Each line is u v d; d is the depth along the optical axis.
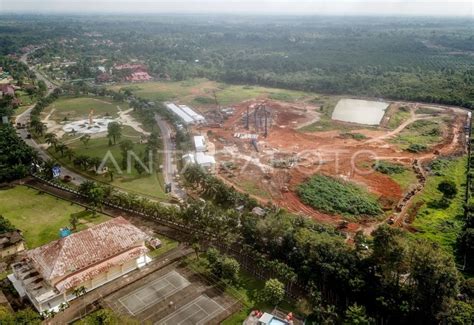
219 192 141.88
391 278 90.62
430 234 122.50
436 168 173.12
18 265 99.81
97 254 97.75
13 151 171.75
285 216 126.44
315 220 130.25
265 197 146.88
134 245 104.81
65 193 148.50
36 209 136.25
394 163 177.88
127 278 101.12
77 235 99.88
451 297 83.06
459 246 115.12
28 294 92.94
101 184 148.50
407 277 91.69
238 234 115.44
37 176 162.62
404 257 87.88
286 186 155.12
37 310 89.69
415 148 196.25
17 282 98.06
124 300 93.44
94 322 82.19
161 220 129.25
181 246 115.06
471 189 151.12
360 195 146.62
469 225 121.19
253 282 100.44
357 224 128.62
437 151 193.75
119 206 137.62
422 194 149.00
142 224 126.94
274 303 91.75
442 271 83.31
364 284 88.62
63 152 184.00
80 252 96.38
